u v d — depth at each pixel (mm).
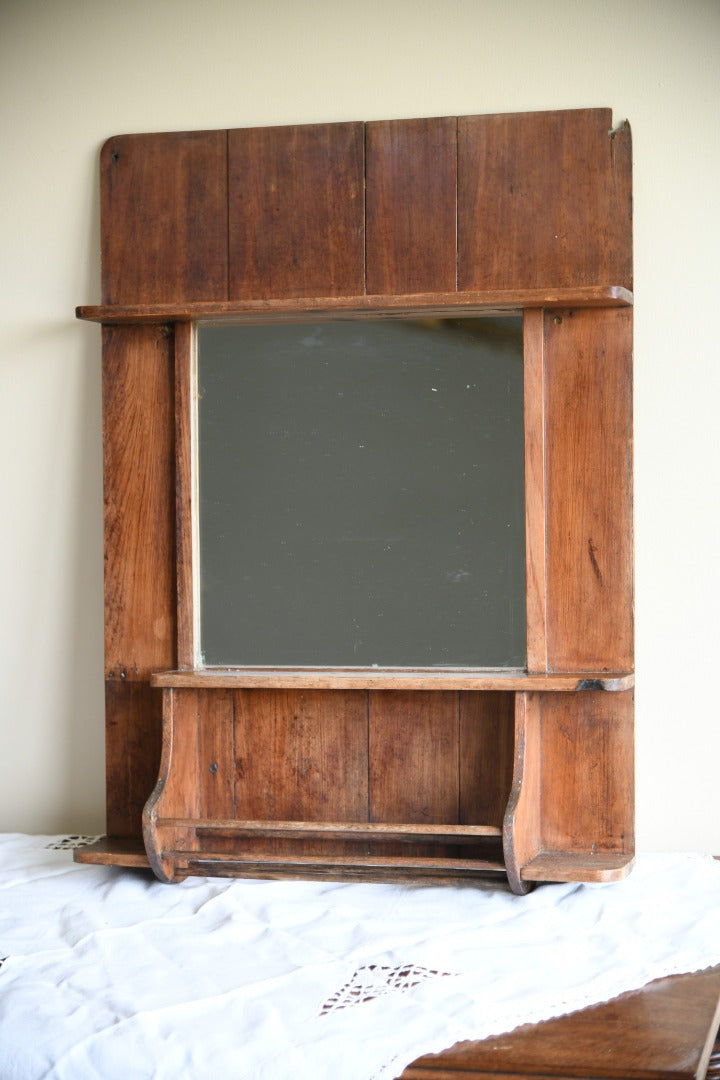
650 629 1837
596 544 1750
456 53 1850
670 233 1815
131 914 1573
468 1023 1210
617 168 1757
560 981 1319
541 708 1768
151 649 1879
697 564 1823
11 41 1969
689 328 1816
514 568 1762
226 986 1303
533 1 1829
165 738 1751
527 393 1747
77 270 1969
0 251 1988
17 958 1403
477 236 1791
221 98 1912
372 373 1808
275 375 1833
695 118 1806
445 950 1411
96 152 1950
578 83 1825
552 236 1773
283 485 1828
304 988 1293
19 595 1999
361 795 1808
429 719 1787
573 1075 1118
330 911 1564
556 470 1759
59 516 1989
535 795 1736
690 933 1461
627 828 1742
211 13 1912
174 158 1876
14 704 2004
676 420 1823
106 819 1934
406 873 1714
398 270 1812
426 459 1790
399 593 1793
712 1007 1265
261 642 1827
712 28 1797
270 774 1831
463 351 1783
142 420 1874
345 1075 1124
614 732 1745
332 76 1882
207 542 1846
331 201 1829
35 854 1861
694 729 1828
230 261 1857
